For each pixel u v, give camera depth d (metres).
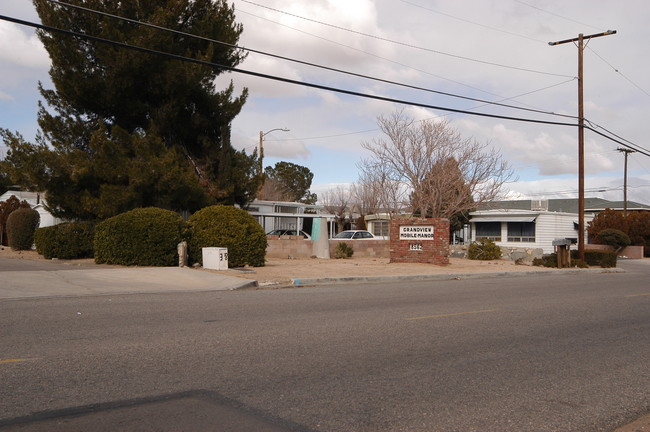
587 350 8.23
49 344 7.54
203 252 19.06
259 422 4.93
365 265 23.50
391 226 25.64
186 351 7.35
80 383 5.86
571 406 5.70
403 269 22.02
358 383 6.18
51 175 21.70
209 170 25.27
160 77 23.11
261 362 6.92
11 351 7.11
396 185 38.75
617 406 5.74
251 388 5.88
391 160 37.38
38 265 18.55
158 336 8.23
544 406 5.66
